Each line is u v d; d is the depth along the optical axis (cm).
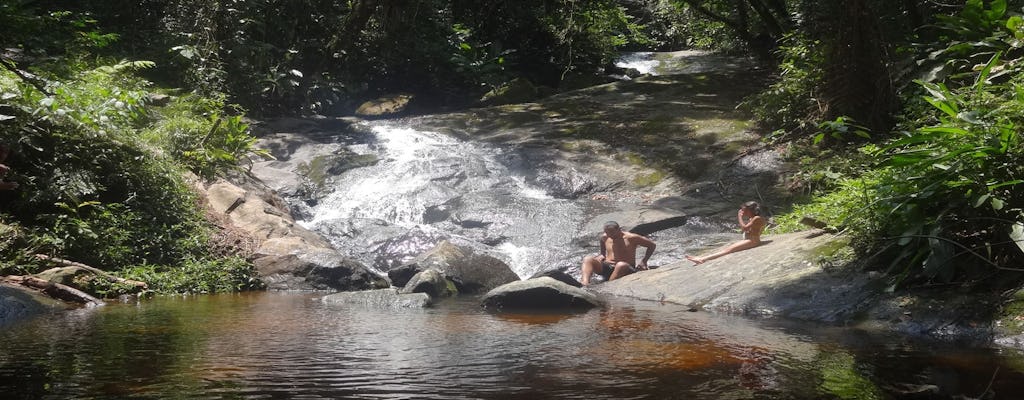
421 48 2180
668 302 755
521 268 1020
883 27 1361
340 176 1309
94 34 1334
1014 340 500
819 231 791
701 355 465
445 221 1173
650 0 3316
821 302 636
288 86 1645
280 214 1059
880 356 463
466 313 670
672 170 1334
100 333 527
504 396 364
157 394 359
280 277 892
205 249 908
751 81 1959
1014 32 919
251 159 1318
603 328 575
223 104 1329
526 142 1489
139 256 850
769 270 737
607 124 1573
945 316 550
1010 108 628
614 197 1263
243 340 509
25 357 438
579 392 371
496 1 2505
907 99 1216
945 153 604
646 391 374
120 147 928
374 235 1097
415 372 414
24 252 738
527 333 549
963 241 604
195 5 1554
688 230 1111
